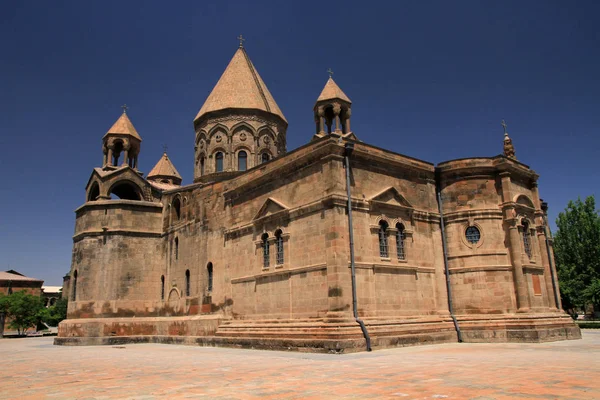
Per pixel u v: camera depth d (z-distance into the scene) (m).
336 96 32.69
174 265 37.50
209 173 42.12
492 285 27.77
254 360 19.30
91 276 37.44
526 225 30.11
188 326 33.34
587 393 9.80
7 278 82.25
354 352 21.47
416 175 29.34
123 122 43.62
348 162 25.27
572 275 57.47
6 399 10.93
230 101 43.03
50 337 53.91
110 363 19.86
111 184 40.44
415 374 13.24
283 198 27.75
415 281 27.05
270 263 27.69
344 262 23.50
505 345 23.95
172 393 11.20
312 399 9.83
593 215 58.69
